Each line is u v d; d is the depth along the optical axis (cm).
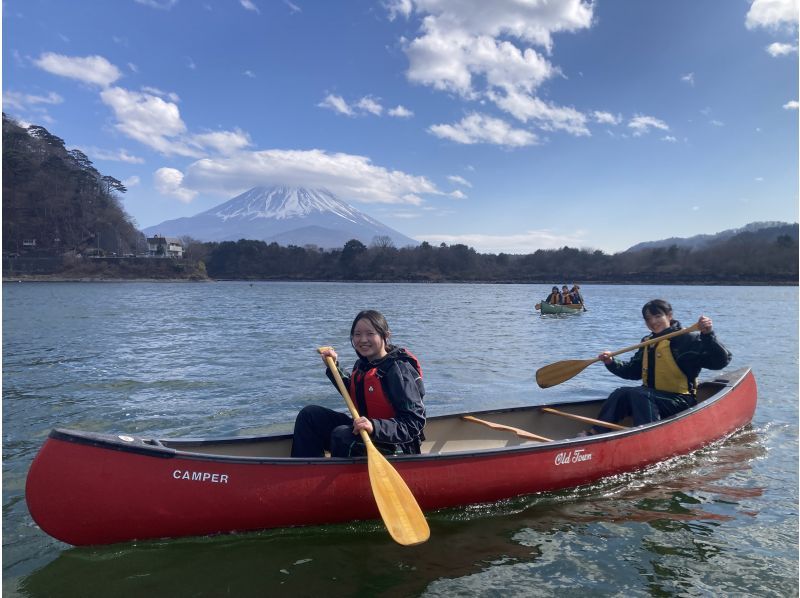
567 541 358
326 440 411
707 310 2798
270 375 908
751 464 499
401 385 380
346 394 394
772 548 348
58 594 294
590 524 383
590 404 595
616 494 435
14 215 9856
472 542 356
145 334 1523
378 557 336
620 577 314
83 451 322
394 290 6638
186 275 10450
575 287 2633
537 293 5669
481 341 1417
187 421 630
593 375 955
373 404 386
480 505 408
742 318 2247
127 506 328
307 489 360
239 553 337
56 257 9806
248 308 2861
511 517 394
